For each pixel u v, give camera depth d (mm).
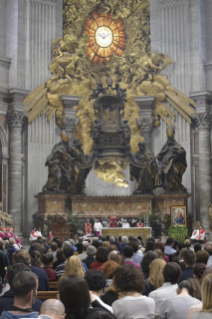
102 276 4387
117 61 29484
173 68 28172
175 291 5266
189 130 27453
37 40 27375
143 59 28844
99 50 29625
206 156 26688
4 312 3883
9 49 27094
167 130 26344
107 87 28250
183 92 27766
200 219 26547
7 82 26766
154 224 25562
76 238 20312
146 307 4332
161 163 26188
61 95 27625
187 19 28047
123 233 23000
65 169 25891
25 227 26141
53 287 7402
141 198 26609
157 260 5734
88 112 28484
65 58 27922
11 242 12320
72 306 3254
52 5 28094
